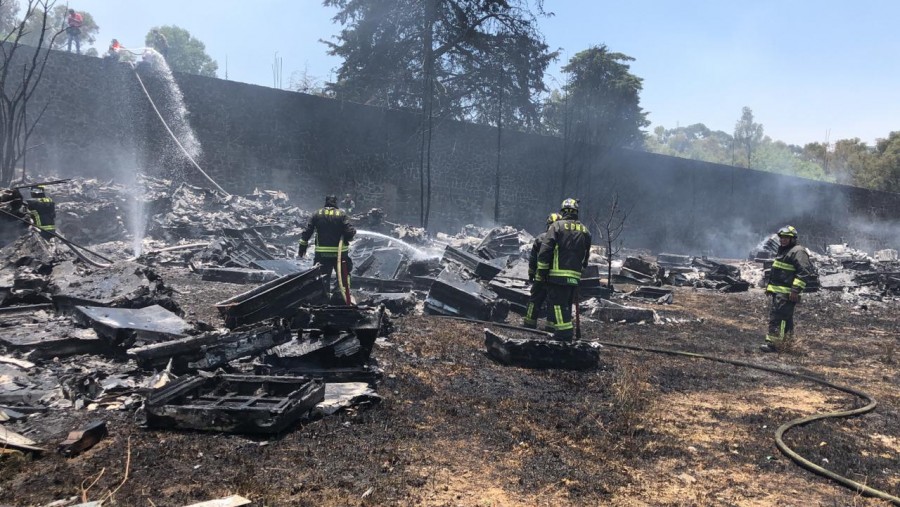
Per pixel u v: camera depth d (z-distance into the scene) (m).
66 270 8.71
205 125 22.92
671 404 5.97
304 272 7.64
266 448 4.05
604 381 6.59
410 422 4.80
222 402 4.52
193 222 17.33
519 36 35.44
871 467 4.50
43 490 3.32
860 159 94.44
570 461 4.27
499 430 4.80
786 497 3.89
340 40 38.75
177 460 3.78
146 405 4.27
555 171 33.22
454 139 29.98
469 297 10.08
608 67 44.75
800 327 11.87
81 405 4.57
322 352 5.70
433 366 6.70
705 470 4.30
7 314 6.84
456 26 35.28
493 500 3.56
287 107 24.83
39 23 39.22
